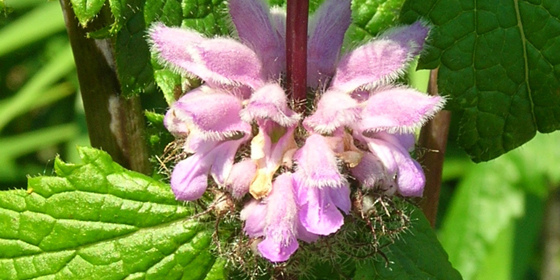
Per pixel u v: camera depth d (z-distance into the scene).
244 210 0.08
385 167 0.08
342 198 0.08
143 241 0.10
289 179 0.08
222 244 0.09
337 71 0.09
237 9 0.09
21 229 0.09
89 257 0.10
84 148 0.10
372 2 0.10
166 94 0.09
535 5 0.10
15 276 0.09
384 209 0.08
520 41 0.10
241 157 0.08
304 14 0.08
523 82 0.10
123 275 0.10
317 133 0.08
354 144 0.08
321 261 0.09
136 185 0.10
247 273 0.09
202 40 0.08
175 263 0.10
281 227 0.08
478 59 0.10
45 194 0.10
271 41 0.09
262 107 0.08
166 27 0.08
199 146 0.08
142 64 0.09
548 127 0.10
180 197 0.08
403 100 0.08
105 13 0.10
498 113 0.10
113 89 0.10
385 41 0.08
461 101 0.10
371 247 0.09
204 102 0.08
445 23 0.09
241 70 0.08
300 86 0.08
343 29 0.09
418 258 0.09
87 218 0.10
